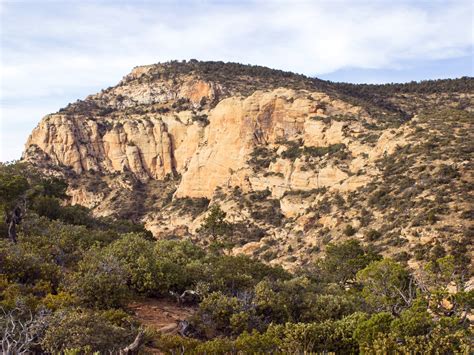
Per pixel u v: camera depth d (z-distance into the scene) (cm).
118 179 14100
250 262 3941
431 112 8769
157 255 3469
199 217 10631
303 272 4838
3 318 1841
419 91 13838
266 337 2161
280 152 10431
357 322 2352
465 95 12888
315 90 11906
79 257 3312
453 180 6088
